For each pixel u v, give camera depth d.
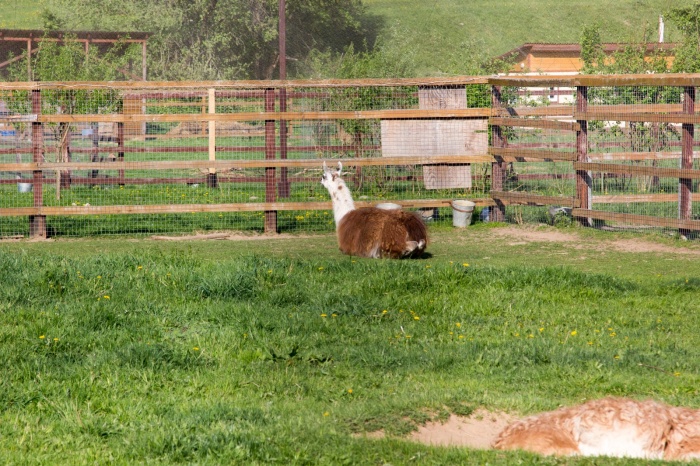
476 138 20.88
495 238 18.83
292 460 6.46
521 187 23.53
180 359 9.41
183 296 12.30
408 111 20.41
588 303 12.53
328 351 9.98
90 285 12.57
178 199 23.23
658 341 10.63
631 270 15.18
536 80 19.64
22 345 9.81
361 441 6.78
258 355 9.78
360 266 14.09
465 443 7.11
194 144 34.72
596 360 9.56
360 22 80.38
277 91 26.20
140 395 8.38
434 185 20.88
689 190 17.83
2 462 6.52
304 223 20.84
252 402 8.23
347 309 11.79
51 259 14.05
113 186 26.52
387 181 23.73
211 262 14.36
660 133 24.00
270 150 19.95
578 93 19.17
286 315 11.44
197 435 6.99
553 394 8.49
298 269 13.87
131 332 10.58
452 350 10.10
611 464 5.53
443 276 13.34
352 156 24.56
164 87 19.45
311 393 8.54
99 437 7.18
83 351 9.83
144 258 14.27
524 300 12.43
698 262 15.74
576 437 6.02
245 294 12.50
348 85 20.05
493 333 11.05
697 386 8.67
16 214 18.88
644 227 19.27
